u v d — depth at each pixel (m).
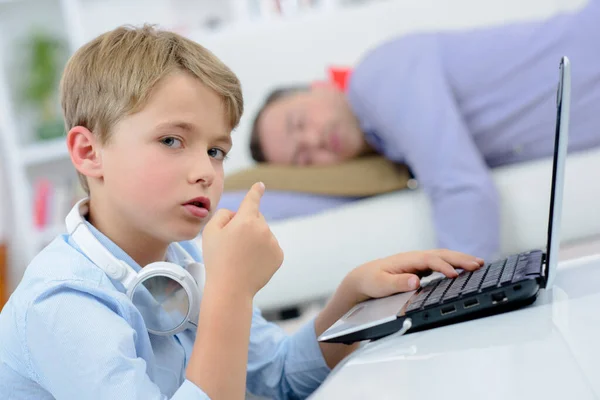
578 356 0.49
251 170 2.16
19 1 3.27
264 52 2.57
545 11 2.59
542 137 2.05
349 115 2.22
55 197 3.08
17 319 0.67
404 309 0.67
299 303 1.92
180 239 0.74
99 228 0.78
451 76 2.04
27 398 0.71
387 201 1.97
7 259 3.19
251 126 2.32
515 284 0.62
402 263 0.83
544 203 1.87
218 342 0.62
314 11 2.85
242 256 0.65
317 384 0.89
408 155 1.95
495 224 1.81
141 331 0.70
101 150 0.75
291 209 2.00
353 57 2.59
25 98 3.26
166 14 3.35
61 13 3.32
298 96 2.29
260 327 0.95
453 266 0.83
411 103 1.95
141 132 0.72
